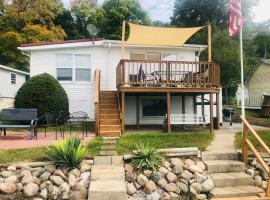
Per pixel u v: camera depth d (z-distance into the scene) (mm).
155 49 17312
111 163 8664
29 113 11820
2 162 8188
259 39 46781
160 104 17031
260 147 10305
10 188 7379
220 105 17359
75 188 7477
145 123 16828
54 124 12852
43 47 16469
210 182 8125
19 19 34688
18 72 23922
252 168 9094
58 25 37594
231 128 15352
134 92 13336
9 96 22641
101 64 16906
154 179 7996
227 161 9211
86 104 16828
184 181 8086
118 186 7238
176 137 11281
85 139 10969
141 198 7438
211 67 13344
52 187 7543
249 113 24344
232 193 7777
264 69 28578
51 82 14781
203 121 13820
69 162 8180
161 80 13305
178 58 17531
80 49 16891
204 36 31531
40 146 9594
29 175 7801
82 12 40594
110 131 11945
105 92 15125
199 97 16734
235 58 28359
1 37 32281
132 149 9688
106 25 38781
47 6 36688
